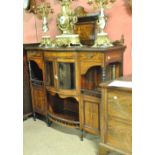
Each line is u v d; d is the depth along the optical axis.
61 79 2.15
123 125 1.59
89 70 2.11
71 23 2.21
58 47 2.11
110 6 2.06
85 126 2.10
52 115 2.43
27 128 2.51
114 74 2.05
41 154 1.95
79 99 2.09
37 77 2.71
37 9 2.65
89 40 2.20
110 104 1.64
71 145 2.10
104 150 1.74
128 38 2.08
